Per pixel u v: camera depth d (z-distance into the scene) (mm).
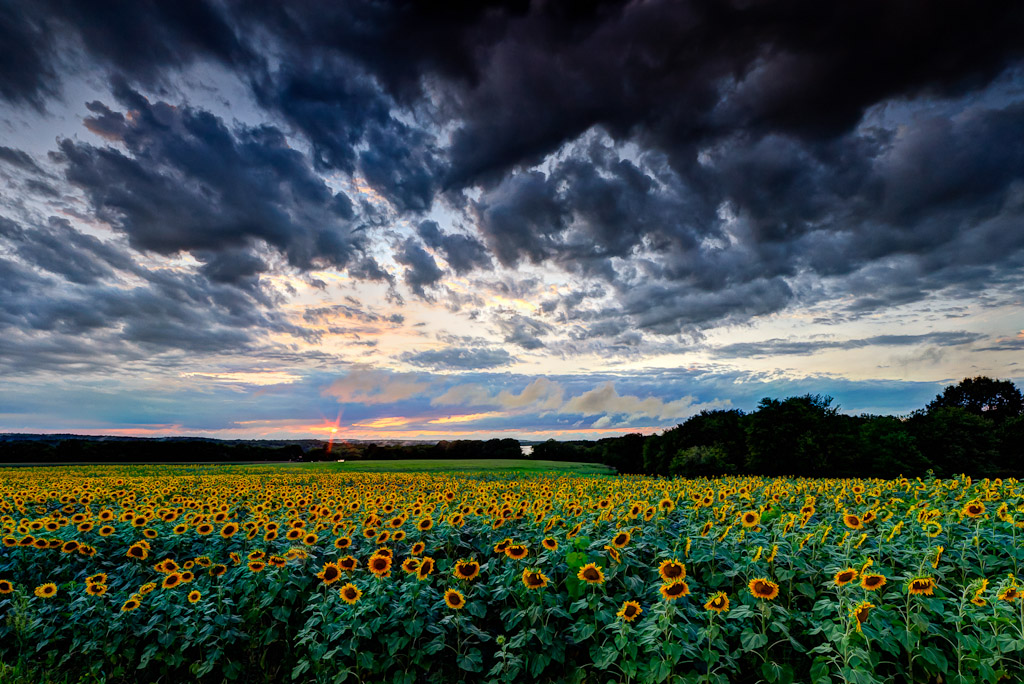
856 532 8383
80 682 6367
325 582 6930
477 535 9016
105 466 54719
